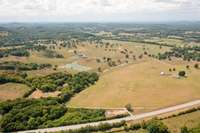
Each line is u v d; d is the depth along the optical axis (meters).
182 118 147.12
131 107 167.62
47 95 199.38
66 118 150.38
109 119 149.38
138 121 145.12
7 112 163.12
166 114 154.00
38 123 144.00
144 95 189.12
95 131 134.75
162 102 175.00
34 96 198.75
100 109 163.88
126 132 131.88
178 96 185.75
